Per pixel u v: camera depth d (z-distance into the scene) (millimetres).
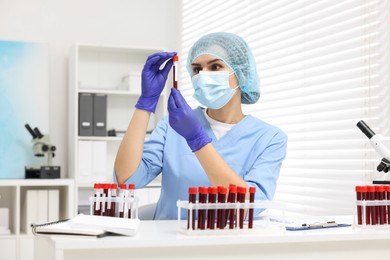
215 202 1503
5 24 4277
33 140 4109
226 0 3945
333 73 2922
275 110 3383
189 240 1410
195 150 1786
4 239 3826
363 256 1603
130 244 1362
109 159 4414
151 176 2109
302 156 3137
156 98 1943
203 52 2068
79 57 4426
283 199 3311
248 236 1464
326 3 3000
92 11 4480
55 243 1318
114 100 4480
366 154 2672
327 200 2957
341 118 2861
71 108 4230
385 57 2596
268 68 3441
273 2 3420
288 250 1521
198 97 2051
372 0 2691
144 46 4395
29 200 3953
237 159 2041
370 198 1639
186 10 4547
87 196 4328
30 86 4223
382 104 2604
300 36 3189
